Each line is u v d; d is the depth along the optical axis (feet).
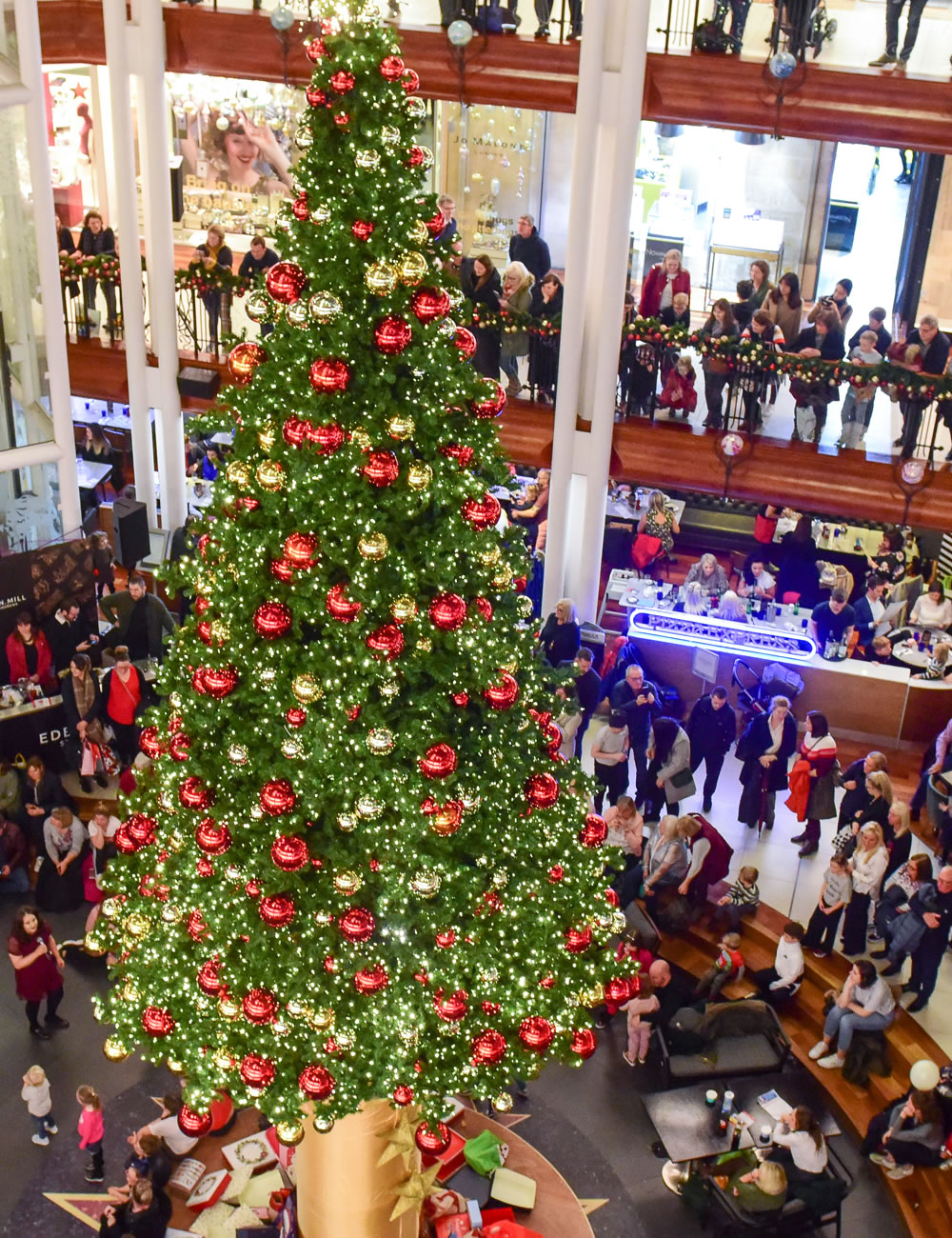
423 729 20.68
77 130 64.95
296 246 19.76
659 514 54.13
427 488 19.98
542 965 22.72
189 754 21.70
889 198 59.11
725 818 44.62
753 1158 30.55
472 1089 23.40
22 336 45.21
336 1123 25.58
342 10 19.16
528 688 22.52
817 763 41.65
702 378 55.21
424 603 20.62
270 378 20.15
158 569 22.31
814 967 37.70
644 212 61.46
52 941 35.12
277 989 21.29
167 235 51.93
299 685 19.99
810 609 50.55
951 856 40.88
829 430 51.01
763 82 43.70
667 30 44.70
